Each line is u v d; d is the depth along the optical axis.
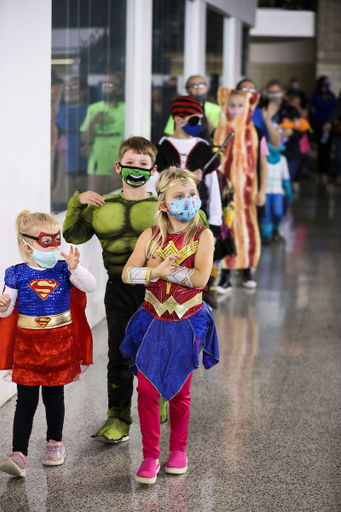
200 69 7.65
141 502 2.61
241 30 9.77
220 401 3.61
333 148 16.59
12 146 3.32
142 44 5.61
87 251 4.60
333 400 3.65
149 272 2.56
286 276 6.50
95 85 4.84
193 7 7.36
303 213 10.07
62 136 4.25
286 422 3.36
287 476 2.83
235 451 3.04
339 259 7.23
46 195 3.83
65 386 3.77
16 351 2.76
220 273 6.21
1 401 3.43
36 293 2.71
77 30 4.41
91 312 4.73
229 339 4.65
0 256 3.27
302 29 17.97
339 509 2.58
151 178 3.79
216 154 4.22
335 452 3.05
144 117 5.86
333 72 18.14
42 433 3.19
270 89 8.55
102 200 3.00
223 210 5.17
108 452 3.01
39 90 3.64
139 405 2.73
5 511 2.53
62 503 2.59
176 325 2.67
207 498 2.64
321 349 4.49
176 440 2.84
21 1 3.33
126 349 2.76
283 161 7.90
